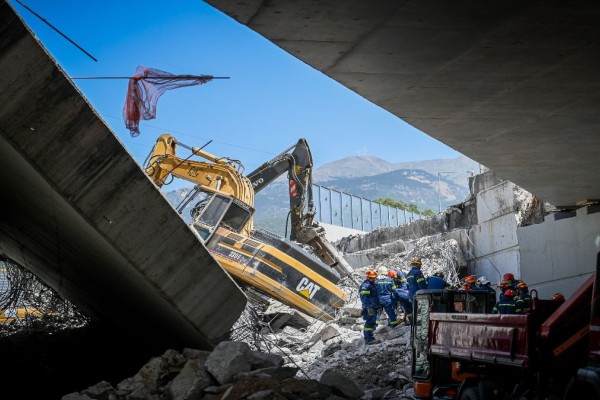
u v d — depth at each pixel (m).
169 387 11.75
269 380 11.14
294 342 22.03
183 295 13.63
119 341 22.22
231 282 14.16
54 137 10.92
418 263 19.92
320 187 49.25
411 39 10.37
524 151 16.31
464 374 11.66
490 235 26.45
